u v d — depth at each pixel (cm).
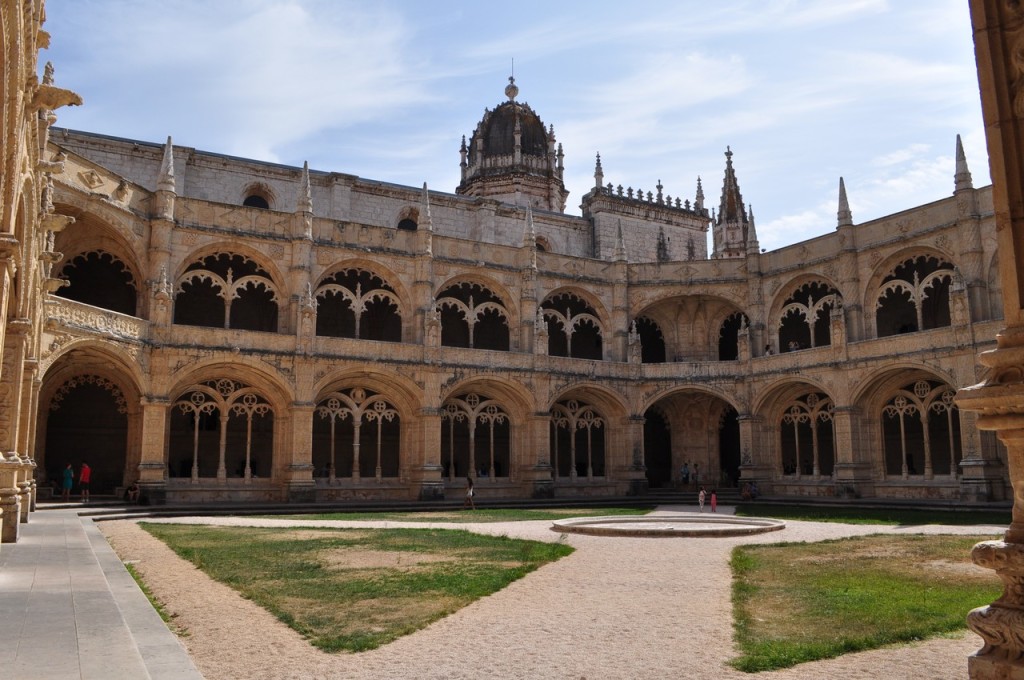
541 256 5628
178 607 1434
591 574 1806
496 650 1118
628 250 6812
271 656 1091
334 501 4781
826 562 2000
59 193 4016
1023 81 624
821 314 5875
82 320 3941
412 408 5078
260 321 5362
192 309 5222
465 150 7662
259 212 4853
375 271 5147
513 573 1788
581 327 6291
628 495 5488
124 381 4481
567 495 5447
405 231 5222
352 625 1266
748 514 3844
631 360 5653
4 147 1455
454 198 6125
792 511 4062
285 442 4725
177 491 4450
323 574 1802
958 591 1563
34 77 1798
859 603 1431
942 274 4566
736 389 5472
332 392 4941
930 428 5362
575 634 1212
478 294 5909
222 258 5144
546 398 5359
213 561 2025
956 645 1142
